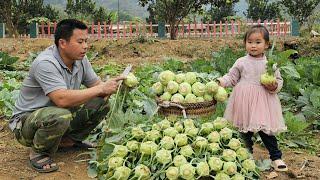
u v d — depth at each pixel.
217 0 14.36
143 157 3.03
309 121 4.78
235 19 20.89
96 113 3.69
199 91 3.27
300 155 3.97
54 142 3.47
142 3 15.99
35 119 3.37
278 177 3.46
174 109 3.25
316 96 4.97
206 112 3.29
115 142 3.22
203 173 2.88
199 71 7.10
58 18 20.41
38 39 12.57
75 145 3.93
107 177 3.00
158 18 17.44
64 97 3.35
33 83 3.48
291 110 5.23
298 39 12.36
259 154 3.91
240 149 3.12
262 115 3.43
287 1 19.08
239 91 3.52
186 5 14.05
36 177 3.44
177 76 3.38
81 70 3.67
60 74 3.45
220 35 16.08
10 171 3.53
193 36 16.19
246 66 3.52
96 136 4.05
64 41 3.40
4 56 9.02
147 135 3.13
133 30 16.83
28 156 3.85
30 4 19.36
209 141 3.12
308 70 6.23
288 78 5.66
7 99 5.26
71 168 3.58
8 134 4.48
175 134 3.11
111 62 10.55
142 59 11.23
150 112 3.77
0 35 15.20
